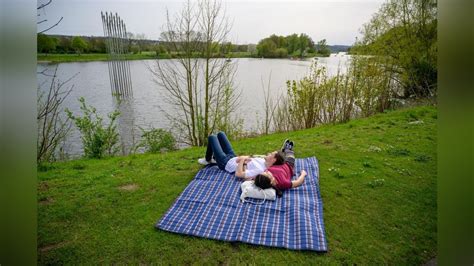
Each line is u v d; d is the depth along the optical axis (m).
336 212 3.24
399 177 4.04
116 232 2.93
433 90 9.20
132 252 2.66
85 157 5.63
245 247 2.70
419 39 9.44
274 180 3.50
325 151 5.06
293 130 7.35
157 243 2.76
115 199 3.55
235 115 8.55
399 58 9.62
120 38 15.01
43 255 2.62
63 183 4.01
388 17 9.85
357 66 8.38
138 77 16.72
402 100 8.89
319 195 3.53
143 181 4.04
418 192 3.65
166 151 6.42
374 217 3.15
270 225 2.98
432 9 9.13
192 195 3.51
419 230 2.94
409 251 2.66
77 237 2.86
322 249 2.63
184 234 2.87
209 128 7.27
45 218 3.16
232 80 7.51
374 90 8.00
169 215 3.14
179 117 8.73
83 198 3.58
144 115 9.59
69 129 6.75
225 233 2.86
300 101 7.32
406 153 4.85
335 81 7.35
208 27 7.08
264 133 7.27
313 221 3.00
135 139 7.43
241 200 3.39
